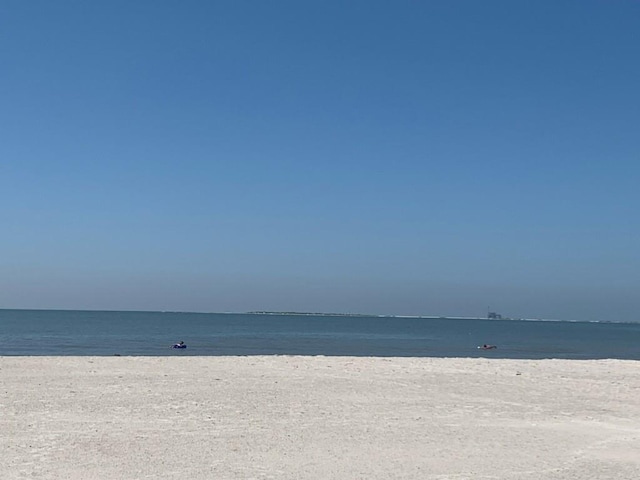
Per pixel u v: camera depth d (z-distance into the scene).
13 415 12.59
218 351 49.03
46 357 23.23
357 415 13.48
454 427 12.54
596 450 10.88
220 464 9.48
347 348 57.19
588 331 157.88
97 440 10.79
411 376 19.80
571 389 18.02
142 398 14.83
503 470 9.49
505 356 48.81
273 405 14.35
